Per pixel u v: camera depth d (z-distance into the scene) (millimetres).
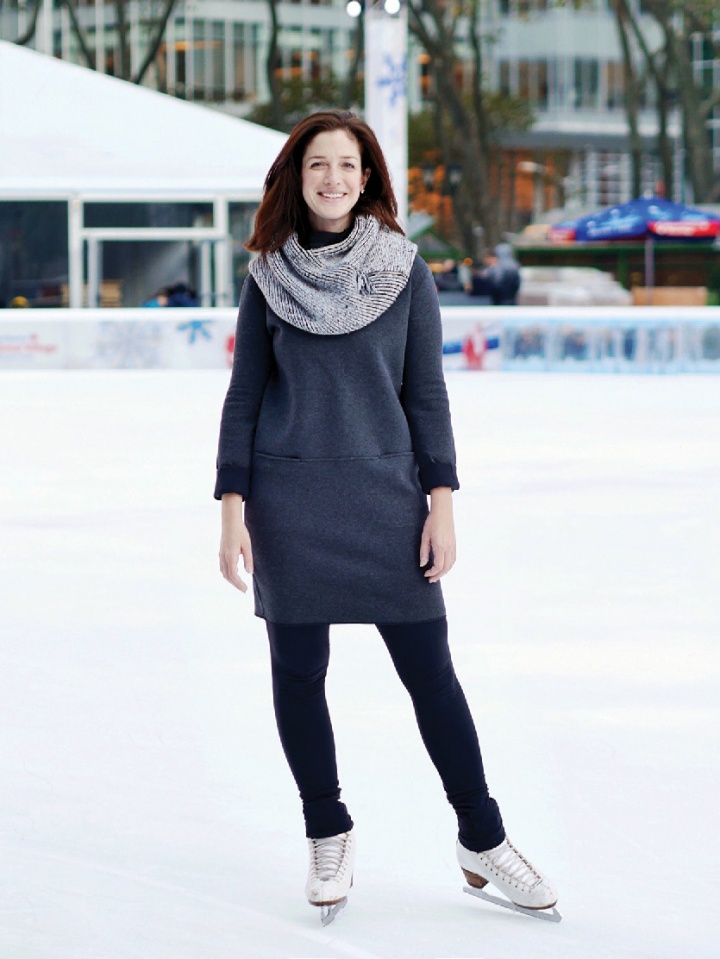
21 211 35062
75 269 35219
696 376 30141
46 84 34656
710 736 6477
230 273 35844
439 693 4523
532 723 6688
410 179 79938
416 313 4438
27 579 10305
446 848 5094
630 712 6883
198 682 7387
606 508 13648
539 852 5035
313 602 4402
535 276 42344
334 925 4406
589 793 5676
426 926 4402
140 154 34375
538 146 103375
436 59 69750
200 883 4738
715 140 102062
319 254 4387
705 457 17422
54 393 25859
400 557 4422
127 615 9078
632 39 104125
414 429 4465
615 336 30531
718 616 9117
